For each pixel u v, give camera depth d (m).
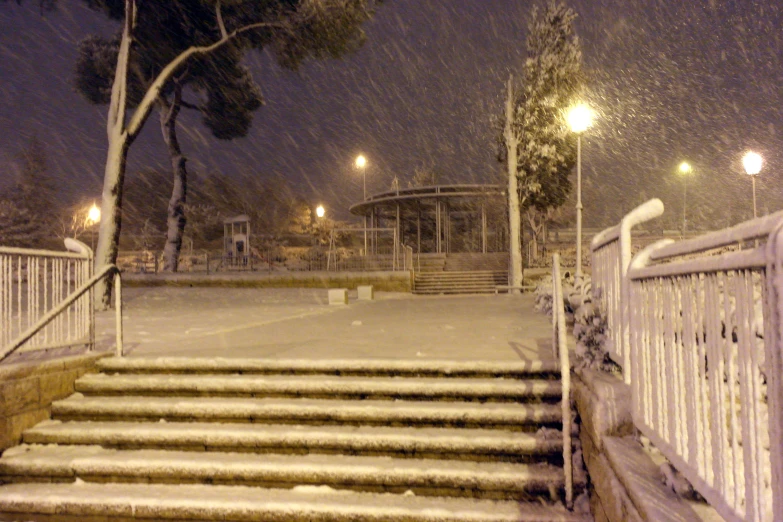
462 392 5.11
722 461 2.14
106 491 4.38
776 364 1.62
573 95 23.09
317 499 4.17
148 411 5.17
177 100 25.11
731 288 2.90
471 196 30.44
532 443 4.43
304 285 21.97
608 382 3.93
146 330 8.98
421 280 24.45
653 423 3.14
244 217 33.00
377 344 7.00
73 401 5.35
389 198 30.94
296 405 5.04
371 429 4.81
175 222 25.30
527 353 6.07
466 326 9.14
